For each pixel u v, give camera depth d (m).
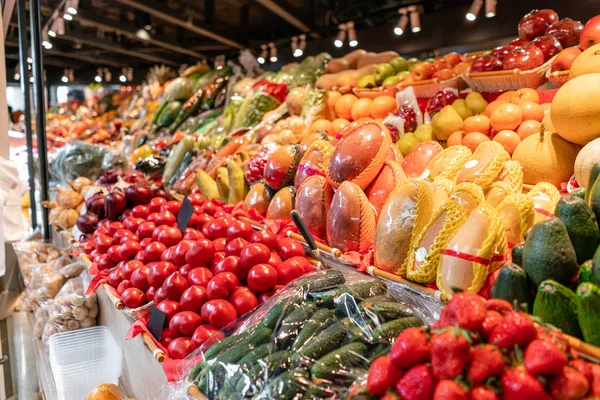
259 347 1.41
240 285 1.83
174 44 6.24
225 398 1.32
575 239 1.20
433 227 1.54
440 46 5.29
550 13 2.89
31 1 3.88
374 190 2.02
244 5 5.76
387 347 1.29
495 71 2.68
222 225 2.18
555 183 2.01
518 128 2.31
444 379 0.89
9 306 3.89
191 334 1.75
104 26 5.26
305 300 1.55
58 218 3.77
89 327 2.67
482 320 0.95
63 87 11.12
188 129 5.02
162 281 2.01
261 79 4.81
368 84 3.60
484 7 4.92
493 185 1.71
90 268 2.53
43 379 2.46
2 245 2.87
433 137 2.73
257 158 2.84
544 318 1.08
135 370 2.04
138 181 3.72
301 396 1.22
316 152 2.35
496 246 1.38
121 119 7.53
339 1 5.58
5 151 3.34
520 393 0.85
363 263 1.77
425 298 1.59
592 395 0.88
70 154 4.71
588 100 1.83
